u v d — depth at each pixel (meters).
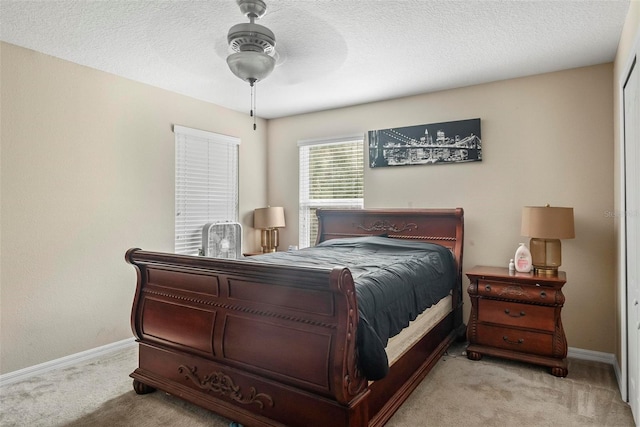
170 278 2.32
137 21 2.35
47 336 2.85
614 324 2.96
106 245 3.23
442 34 2.53
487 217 3.49
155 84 3.56
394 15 2.28
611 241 2.98
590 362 2.97
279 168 4.83
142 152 3.51
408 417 2.14
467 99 3.58
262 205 4.84
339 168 4.39
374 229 3.95
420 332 2.57
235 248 4.32
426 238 3.66
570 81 3.14
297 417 1.78
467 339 3.13
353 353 1.67
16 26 2.41
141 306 2.45
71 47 2.73
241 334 1.96
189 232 3.98
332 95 3.86
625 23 2.34
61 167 2.94
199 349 2.14
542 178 3.25
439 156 3.70
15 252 2.69
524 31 2.49
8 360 2.64
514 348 2.87
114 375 2.75
